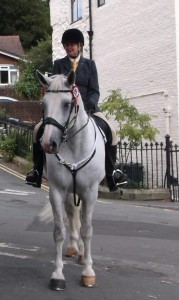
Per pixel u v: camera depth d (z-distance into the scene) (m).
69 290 6.04
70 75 5.58
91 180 6.09
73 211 7.20
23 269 6.86
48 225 9.86
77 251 7.45
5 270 6.80
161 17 17.36
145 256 7.87
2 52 47.03
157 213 12.45
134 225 10.38
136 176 15.89
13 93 39.72
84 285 6.18
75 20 23.22
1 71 47.28
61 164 5.89
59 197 6.00
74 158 5.93
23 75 38.19
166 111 17.03
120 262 7.45
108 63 20.58
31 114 32.62
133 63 18.98
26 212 11.27
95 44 21.45
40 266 7.02
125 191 15.15
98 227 10.02
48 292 5.95
